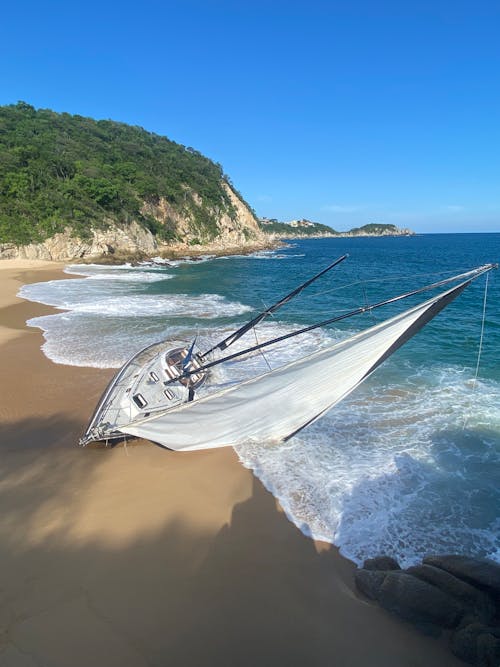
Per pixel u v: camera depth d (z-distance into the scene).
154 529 7.58
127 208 76.12
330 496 8.45
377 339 8.09
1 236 57.97
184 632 5.63
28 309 26.75
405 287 37.09
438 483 8.83
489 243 140.88
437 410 12.00
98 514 7.95
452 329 20.52
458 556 6.33
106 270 53.59
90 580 6.45
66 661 5.19
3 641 5.43
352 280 43.56
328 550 7.12
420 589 5.72
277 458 9.72
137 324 22.56
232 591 6.30
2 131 86.06
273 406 8.95
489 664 4.96
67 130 101.00
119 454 10.08
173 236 87.81
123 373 13.05
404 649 5.41
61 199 65.75
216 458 9.74
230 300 30.86
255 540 7.32
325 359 8.35
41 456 9.99
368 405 12.40
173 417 8.95
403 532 7.52
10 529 7.53
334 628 5.70
